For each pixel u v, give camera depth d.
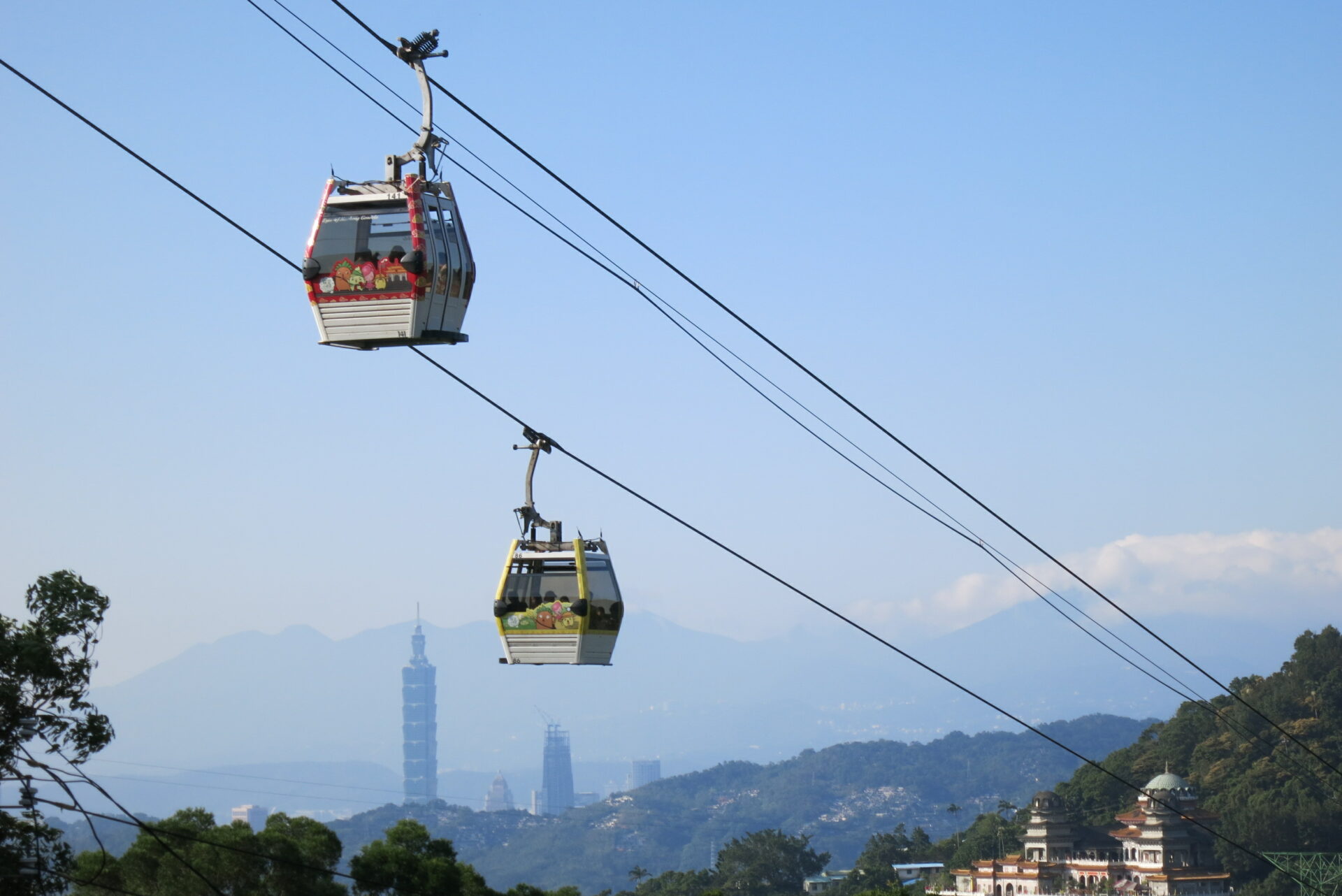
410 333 27.77
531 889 74.62
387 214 27.72
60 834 39.00
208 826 54.25
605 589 31.69
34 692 37.22
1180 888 171.12
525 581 31.61
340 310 27.89
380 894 59.69
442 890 60.56
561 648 31.39
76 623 38.81
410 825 67.38
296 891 53.38
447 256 28.09
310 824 58.28
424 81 25.12
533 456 31.58
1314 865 170.12
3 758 36.03
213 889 49.16
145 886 50.22
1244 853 183.00
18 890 37.25
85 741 37.88
